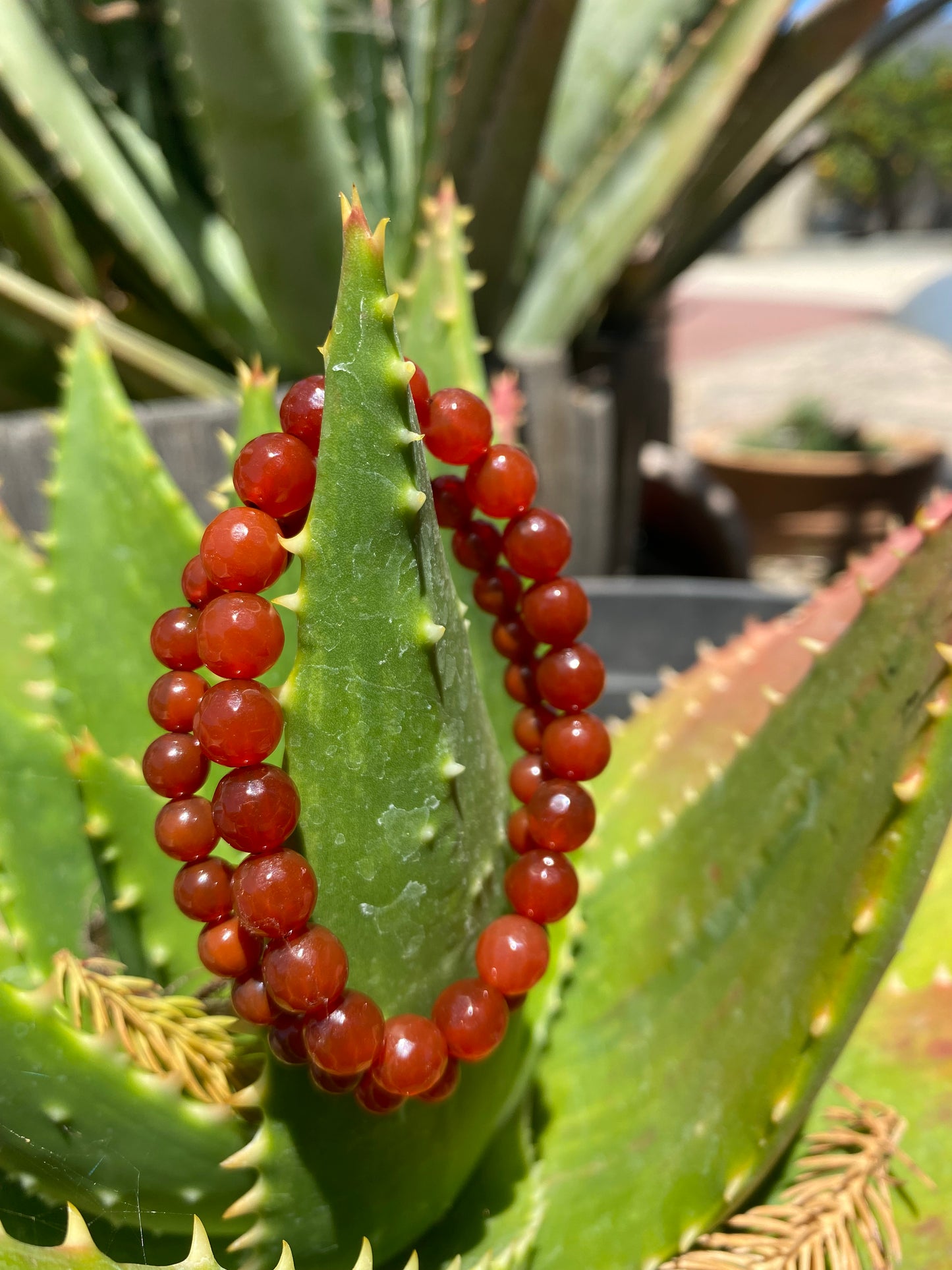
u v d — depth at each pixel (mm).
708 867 138
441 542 102
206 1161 109
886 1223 123
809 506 628
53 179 337
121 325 353
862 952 112
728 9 351
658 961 140
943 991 149
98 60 345
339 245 323
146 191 360
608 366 423
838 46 368
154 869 135
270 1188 107
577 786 116
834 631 177
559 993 140
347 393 88
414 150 336
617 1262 121
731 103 360
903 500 624
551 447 349
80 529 162
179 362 325
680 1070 130
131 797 132
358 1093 104
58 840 150
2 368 331
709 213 425
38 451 260
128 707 161
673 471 502
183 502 165
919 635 109
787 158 437
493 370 337
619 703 298
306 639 95
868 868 112
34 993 98
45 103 326
